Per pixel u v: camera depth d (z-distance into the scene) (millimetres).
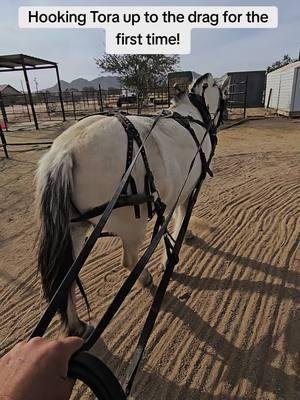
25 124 20172
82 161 1996
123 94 32188
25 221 4836
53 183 1924
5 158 9430
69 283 1082
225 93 4172
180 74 20000
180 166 2664
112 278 3320
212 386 2129
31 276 3389
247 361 2295
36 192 2064
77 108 31031
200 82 3719
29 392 591
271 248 3734
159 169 2369
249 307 2818
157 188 2400
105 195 2070
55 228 1941
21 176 7344
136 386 2152
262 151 9305
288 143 10484
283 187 5852
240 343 2449
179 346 2455
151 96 28016
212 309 2820
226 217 4633
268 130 13750
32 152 10258
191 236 3975
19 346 696
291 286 3064
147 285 3143
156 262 3611
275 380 2145
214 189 5910
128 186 2150
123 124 2219
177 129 2738
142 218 2371
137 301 2967
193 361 2322
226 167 7547
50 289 2043
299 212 4695
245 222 4445
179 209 3617
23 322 2740
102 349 2451
